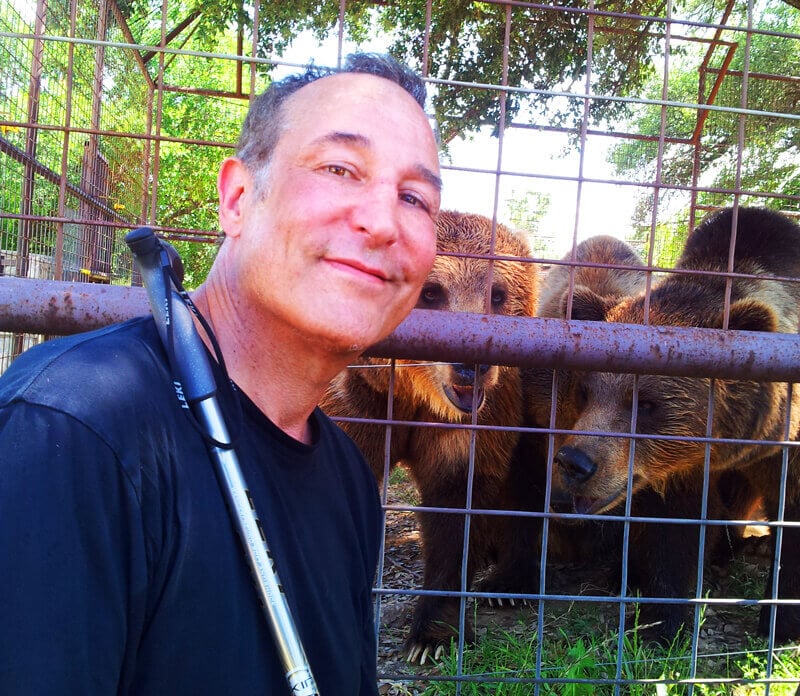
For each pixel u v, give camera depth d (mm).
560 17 2191
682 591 1605
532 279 2045
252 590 478
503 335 848
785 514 1671
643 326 881
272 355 544
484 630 1526
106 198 2318
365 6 2236
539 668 945
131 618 432
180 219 4328
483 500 1688
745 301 1483
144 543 434
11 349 1560
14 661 384
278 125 532
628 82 2467
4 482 400
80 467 413
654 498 1681
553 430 904
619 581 1830
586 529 1947
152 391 465
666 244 3271
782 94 2902
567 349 854
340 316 504
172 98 4461
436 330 841
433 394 1586
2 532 392
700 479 1688
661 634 1551
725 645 1493
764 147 2986
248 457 520
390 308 542
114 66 2301
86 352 458
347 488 654
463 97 2373
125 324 512
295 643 464
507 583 1792
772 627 992
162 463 453
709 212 2855
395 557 1979
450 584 1574
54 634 391
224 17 2389
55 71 1814
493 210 875
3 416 419
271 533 516
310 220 500
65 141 833
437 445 1633
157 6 3309
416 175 533
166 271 509
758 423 1646
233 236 560
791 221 2020
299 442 555
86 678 403
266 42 2334
